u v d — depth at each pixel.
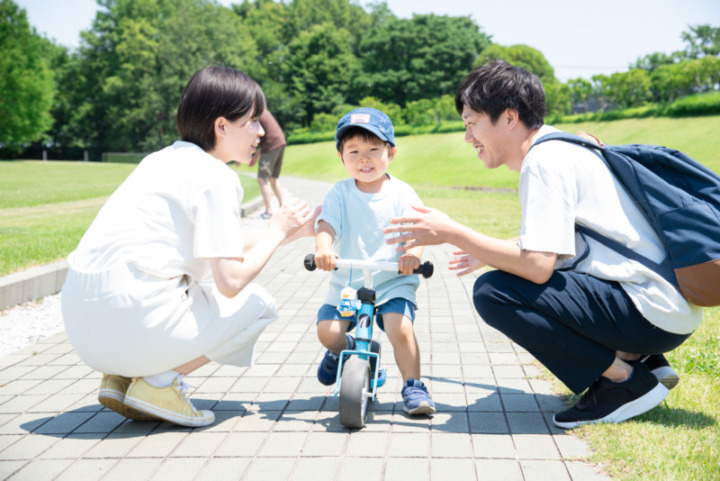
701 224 2.51
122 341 2.65
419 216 2.75
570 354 2.76
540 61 78.62
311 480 2.37
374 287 3.23
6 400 3.33
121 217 2.71
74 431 2.90
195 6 69.94
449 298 5.62
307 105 74.94
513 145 2.94
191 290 2.86
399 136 49.53
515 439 2.73
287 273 6.89
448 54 72.81
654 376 2.78
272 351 4.16
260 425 2.94
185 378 3.64
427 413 3.00
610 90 37.34
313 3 91.88
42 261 6.20
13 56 54.47
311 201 14.66
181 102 2.95
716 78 33.69
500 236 8.44
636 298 2.62
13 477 2.42
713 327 4.22
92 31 70.69
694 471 2.27
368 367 2.99
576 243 2.81
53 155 72.38
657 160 2.67
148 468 2.50
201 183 2.72
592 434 2.68
